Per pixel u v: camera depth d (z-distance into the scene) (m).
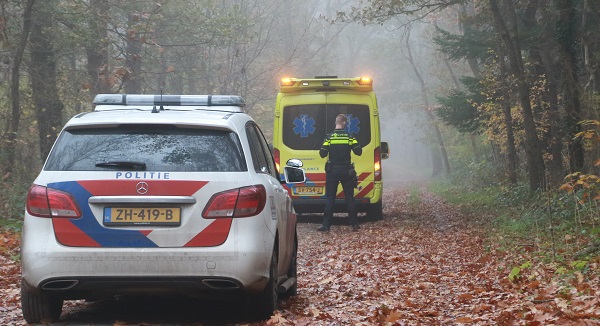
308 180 20.34
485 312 7.98
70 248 6.93
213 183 7.07
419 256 13.45
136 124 7.29
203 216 7.01
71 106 30.80
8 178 20.34
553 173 24.56
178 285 6.96
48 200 7.01
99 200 6.96
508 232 16.59
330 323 7.40
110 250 6.91
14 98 21.67
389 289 9.91
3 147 21.47
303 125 20.55
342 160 18.59
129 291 7.04
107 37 28.59
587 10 21.44
